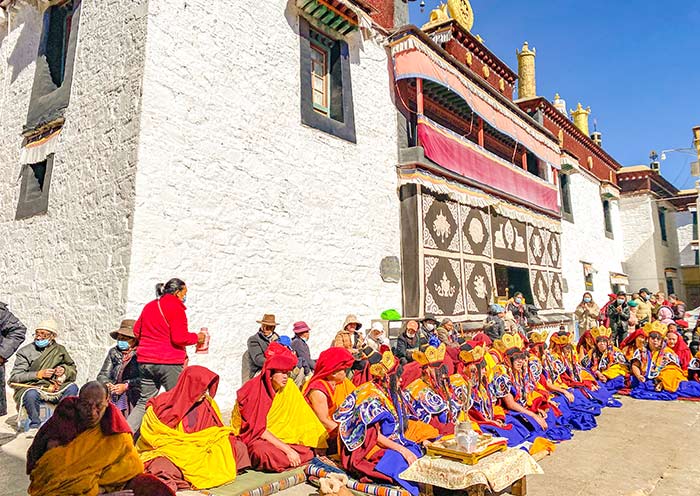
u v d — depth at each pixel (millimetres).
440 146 11820
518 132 15500
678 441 6285
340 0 9609
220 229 7594
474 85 13289
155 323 5309
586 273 20828
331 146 9766
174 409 4641
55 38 9992
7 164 10016
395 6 12281
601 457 5598
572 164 19797
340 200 9781
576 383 8031
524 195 15469
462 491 4242
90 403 3180
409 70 11297
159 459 4359
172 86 7258
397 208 11203
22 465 4785
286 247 8570
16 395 5836
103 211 7176
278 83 8883
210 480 4352
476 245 12891
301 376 7262
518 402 6383
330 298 9258
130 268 6512
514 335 6785
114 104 7398
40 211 8641
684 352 9609
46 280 8133
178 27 7461
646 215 25891
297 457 4895
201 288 7227
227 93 7984
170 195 7027
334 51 10453
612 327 12969
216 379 4852
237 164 7969
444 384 5504
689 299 30000
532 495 4414
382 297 10422
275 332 8039
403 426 4828
